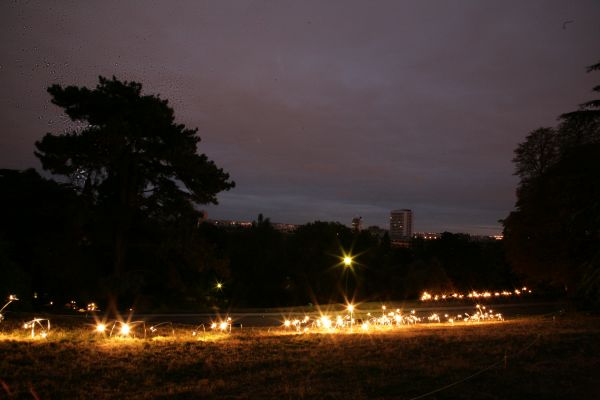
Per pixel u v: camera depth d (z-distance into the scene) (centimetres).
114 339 1320
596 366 972
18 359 988
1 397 759
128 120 3111
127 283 3028
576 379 876
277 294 4912
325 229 5234
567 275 3134
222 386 847
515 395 784
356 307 3688
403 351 1160
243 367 999
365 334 1553
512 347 1187
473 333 1519
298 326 1895
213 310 3192
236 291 4847
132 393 803
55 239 3073
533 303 4259
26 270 3125
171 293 3544
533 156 4072
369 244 5422
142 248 3306
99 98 3053
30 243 3117
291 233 5372
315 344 1287
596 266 1942
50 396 771
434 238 6512
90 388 826
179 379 909
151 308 3203
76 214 2997
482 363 1006
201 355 1105
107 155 3011
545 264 3453
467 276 5812
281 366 1011
